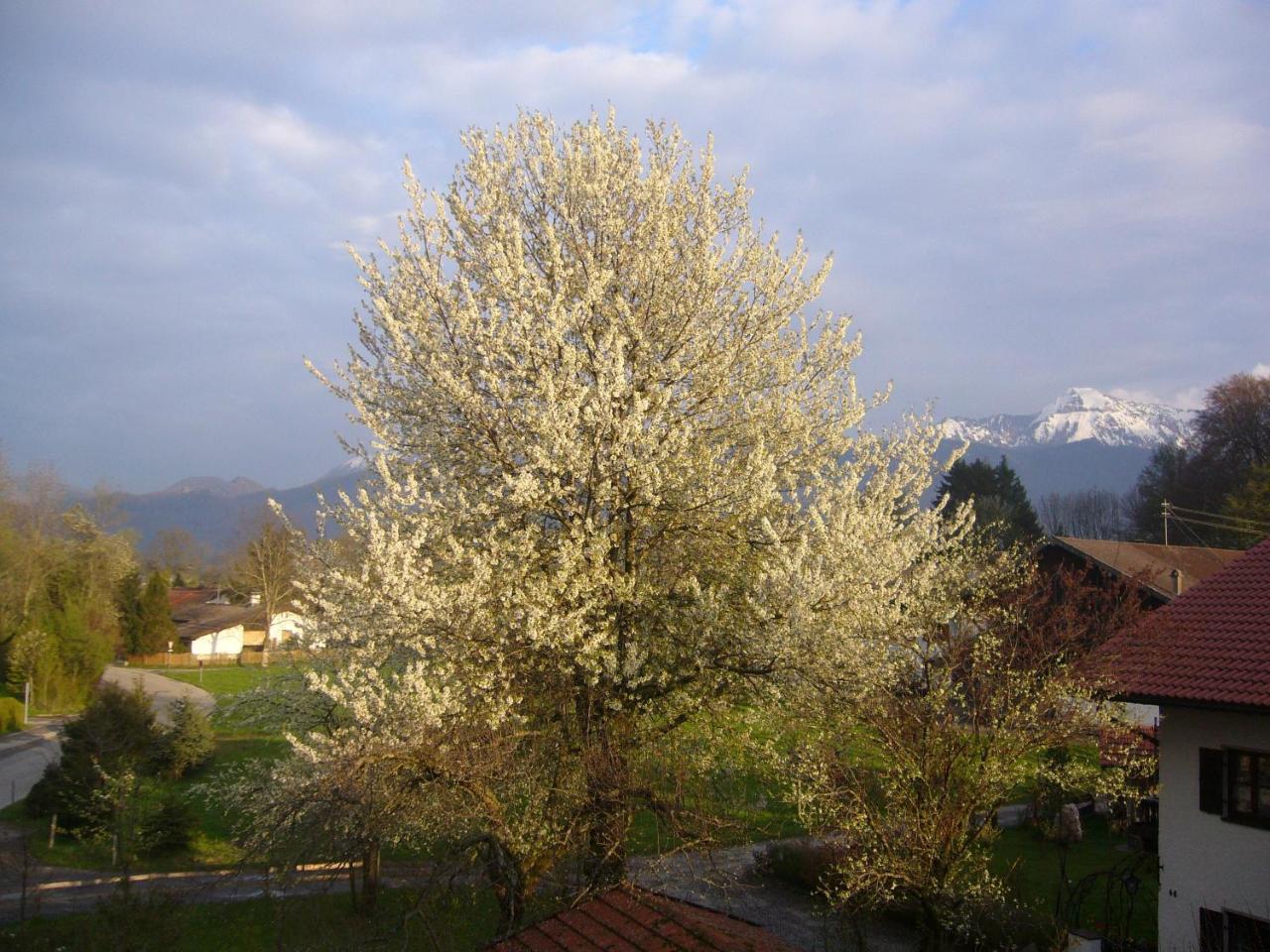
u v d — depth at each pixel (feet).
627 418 41.96
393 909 41.75
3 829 82.17
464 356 44.96
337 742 41.42
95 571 180.55
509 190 52.06
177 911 44.55
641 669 44.06
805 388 51.13
